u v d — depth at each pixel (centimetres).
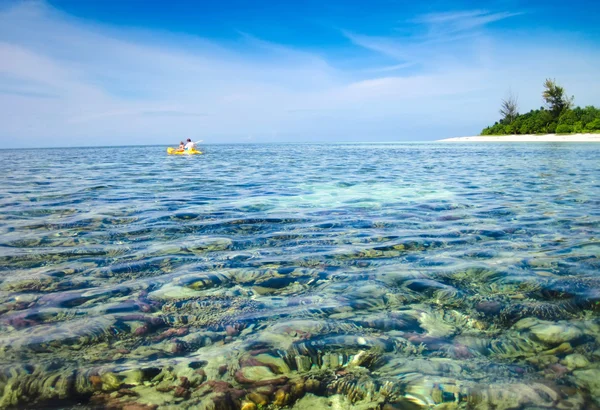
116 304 288
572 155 2081
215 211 647
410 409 181
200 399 188
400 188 927
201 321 262
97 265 374
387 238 470
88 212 640
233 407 183
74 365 212
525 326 251
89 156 3344
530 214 600
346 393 192
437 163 1830
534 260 377
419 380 200
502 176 1166
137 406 182
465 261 379
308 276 344
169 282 330
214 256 402
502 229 507
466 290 308
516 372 204
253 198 788
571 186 911
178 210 657
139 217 599
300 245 442
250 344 234
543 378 199
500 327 250
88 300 295
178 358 220
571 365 209
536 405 180
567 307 274
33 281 333
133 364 214
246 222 562
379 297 297
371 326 254
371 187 952
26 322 259
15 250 423
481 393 189
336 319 263
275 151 3984
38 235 489
